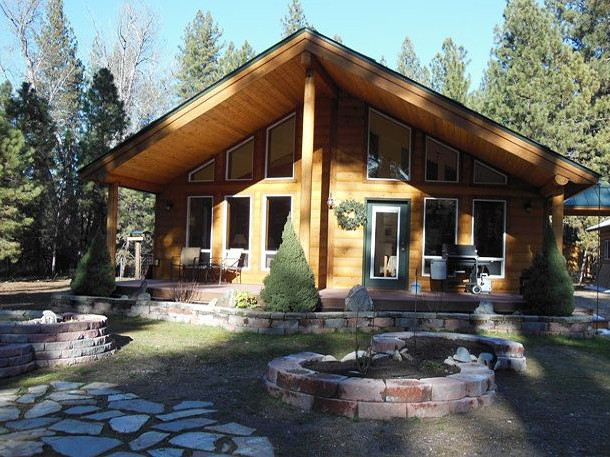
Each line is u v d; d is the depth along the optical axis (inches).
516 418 177.2
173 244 532.4
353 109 484.1
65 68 1179.9
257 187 498.6
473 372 199.3
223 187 512.1
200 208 527.2
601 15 1128.8
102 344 268.1
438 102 378.6
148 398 195.5
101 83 826.2
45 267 900.6
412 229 472.7
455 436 159.0
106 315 409.4
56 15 1165.7
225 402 191.0
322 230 470.3
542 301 361.4
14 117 777.6
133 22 1318.9
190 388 210.5
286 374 191.8
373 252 478.3
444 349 253.4
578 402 199.5
